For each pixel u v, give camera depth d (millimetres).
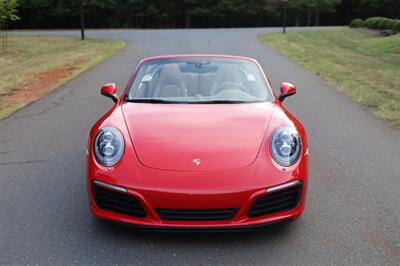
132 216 3178
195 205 3041
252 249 3195
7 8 19906
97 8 55281
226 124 3641
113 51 18172
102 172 3221
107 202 3264
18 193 4270
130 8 57625
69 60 15242
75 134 6453
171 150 3305
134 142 3406
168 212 3100
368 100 8719
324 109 8062
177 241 3305
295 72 12727
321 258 3070
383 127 6789
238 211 3092
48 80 11289
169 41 23156
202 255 3119
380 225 3564
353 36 30234
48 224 3600
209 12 59406
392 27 32781
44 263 3018
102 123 3725
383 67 15750
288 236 3383
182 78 4535
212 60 4875
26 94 9531
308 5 59812
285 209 3271
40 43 22859
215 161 3209
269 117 3795
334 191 4285
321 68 13531
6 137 6309
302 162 3355
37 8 52531
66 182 4562
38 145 5914
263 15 61750
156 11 57844
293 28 36875
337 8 63875
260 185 3104
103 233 3438
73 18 54656
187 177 3100
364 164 5086
